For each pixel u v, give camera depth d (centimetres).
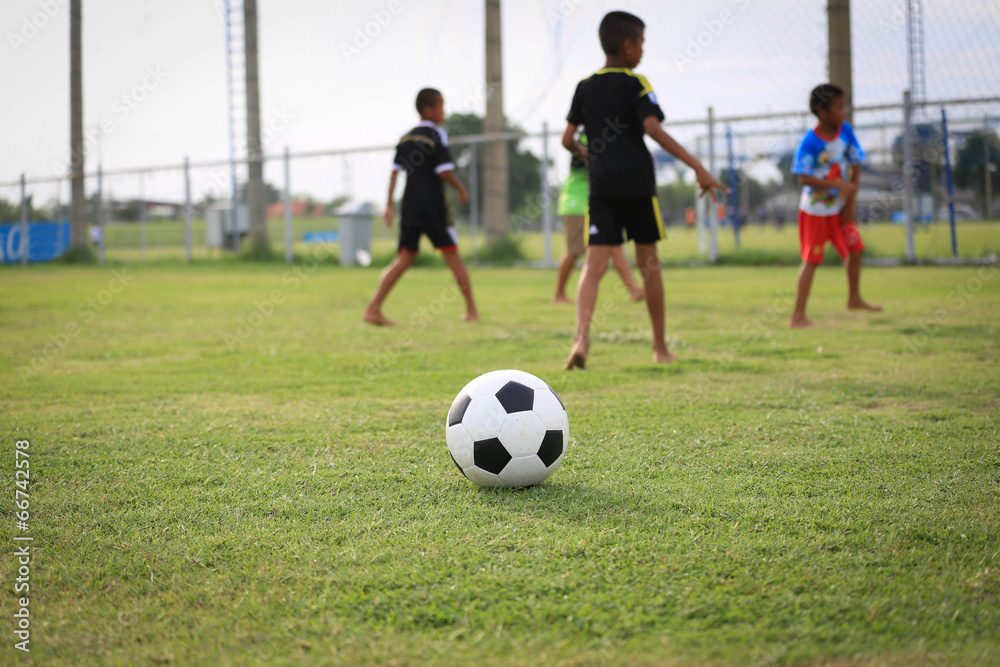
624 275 616
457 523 183
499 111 1359
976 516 182
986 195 1076
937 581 148
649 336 505
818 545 166
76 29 1686
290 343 514
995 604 139
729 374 375
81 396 348
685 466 228
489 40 1352
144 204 1602
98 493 211
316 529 182
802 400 315
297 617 140
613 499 199
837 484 208
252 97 1521
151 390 361
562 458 214
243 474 227
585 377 372
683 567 156
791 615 136
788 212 2284
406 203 586
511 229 1477
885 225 1848
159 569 162
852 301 603
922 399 312
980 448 240
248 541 175
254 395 348
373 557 164
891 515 183
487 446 205
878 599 141
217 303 797
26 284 1092
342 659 126
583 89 411
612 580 151
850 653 124
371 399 336
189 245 1559
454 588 148
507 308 698
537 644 129
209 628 137
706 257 1225
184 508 198
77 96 1698
